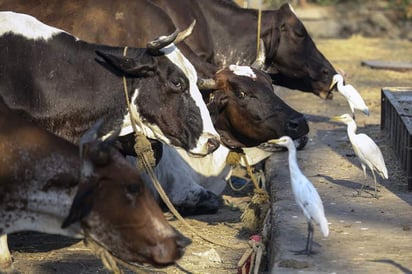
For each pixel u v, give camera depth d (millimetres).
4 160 7949
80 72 9750
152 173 9938
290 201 11258
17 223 8016
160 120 9766
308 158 14000
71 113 9695
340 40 33000
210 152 9789
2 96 9258
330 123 17203
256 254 9523
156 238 7602
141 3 11852
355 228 10070
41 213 7973
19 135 8008
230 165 12188
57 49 9734
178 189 12250
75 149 8039
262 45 12578
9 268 9516
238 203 13086
